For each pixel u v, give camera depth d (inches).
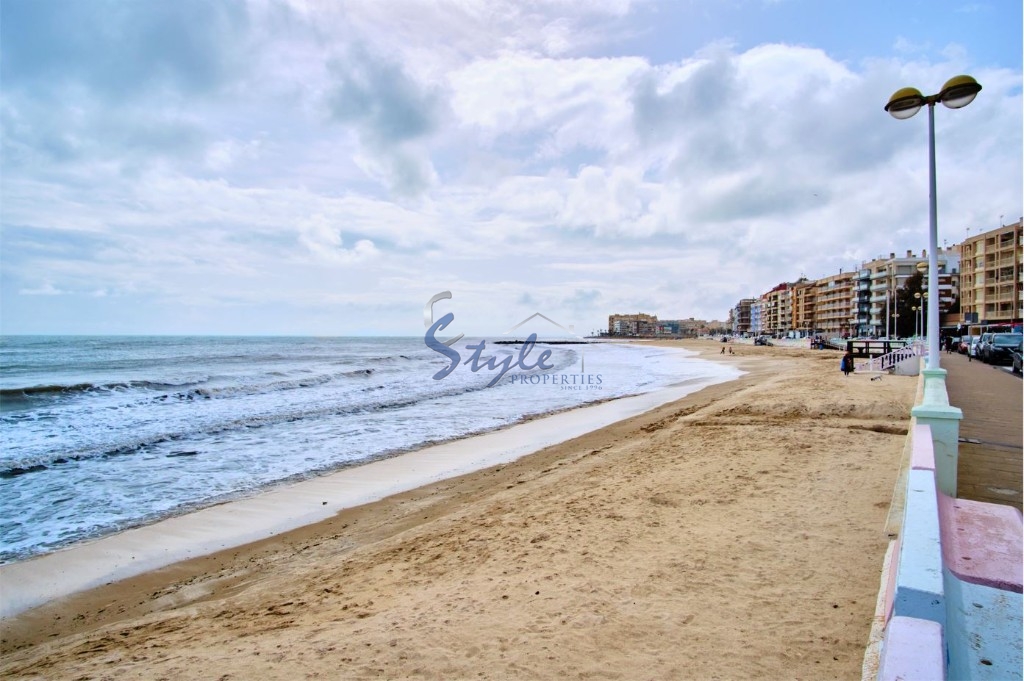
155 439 534.9
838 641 139.6
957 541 138.2
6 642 199.5
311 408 738.8
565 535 238.4
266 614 192.2
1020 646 93.7
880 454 339.9
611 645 146.3
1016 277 2417.6
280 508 340.8
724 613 158.4
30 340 3479.3
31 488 383.6
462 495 349.7
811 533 216.4
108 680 150.8
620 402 797.9
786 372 1237.1
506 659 143.1
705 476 315.3
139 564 264.4
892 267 3368.6
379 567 227.5
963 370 869.8
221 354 2068.2
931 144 221.8
